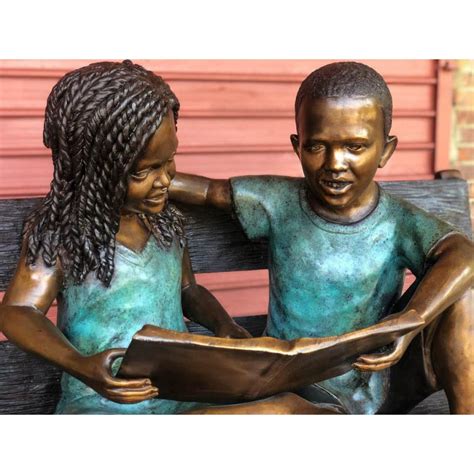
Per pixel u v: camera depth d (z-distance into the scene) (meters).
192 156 2.21
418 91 2.34
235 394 1.04
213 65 2.18
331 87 1.05
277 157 2.29
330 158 1.07
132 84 0.99
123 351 0.99
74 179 1.05
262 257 1.41
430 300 1.06
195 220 1.35
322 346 0.96
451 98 2.37
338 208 1.17
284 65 2.25
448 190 1.49
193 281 1.27
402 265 1.21
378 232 1.19
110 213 1.06
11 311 1.05
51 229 1.08
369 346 1.01
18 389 1.31
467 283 1.10
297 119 1.12
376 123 1.07
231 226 1.38
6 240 1.25
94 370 0.98
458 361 1.13
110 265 1.09
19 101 2.06
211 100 2.20
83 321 1.11
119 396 0.97
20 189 2.11
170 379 1.00
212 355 0.94
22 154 2.09
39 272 1.07
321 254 1.19
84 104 0.99
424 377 1.21
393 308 1.24
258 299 2.35
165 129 1.01
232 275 2.31
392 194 1.33
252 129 2.25
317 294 1.20
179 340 0.92
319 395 1.22
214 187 1.25
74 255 1.08
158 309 1.14
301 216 1.21
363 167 1.07
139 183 1.03
